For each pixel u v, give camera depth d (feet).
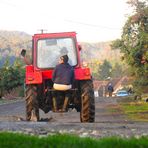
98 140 25.73
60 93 58.23
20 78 269.85
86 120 57.98
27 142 25.18
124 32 181.47
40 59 60.64
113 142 24.95
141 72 181.88
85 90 57.36
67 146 24.09
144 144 24.61
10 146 24.34
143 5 179.22
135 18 177.47
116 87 563.89
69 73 57.21
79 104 59.41
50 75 59.67
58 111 59.11
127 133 35.53
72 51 60.75
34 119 58.13
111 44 185.37
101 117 101.14
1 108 150.61
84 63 60.54
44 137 26.32
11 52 496.64
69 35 61.36
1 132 28.07
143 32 176.35
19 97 282.56
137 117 101.35
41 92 59.41
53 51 61.00
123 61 185.68
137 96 203.62
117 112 122.83
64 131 36.73
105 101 203.62
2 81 265.54
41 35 61.62
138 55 179.11
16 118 73.36
